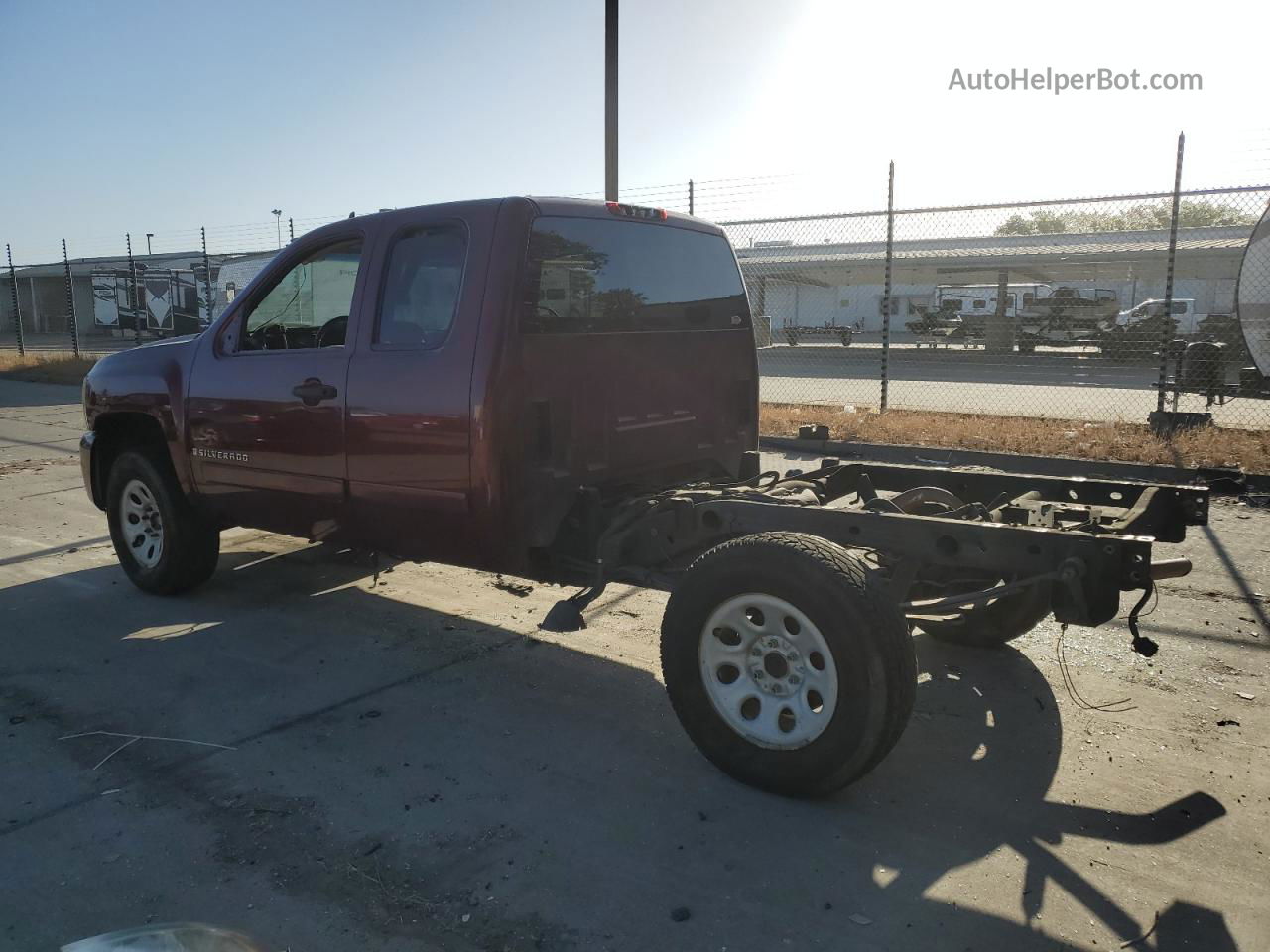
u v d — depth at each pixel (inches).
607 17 381.7
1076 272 1105.4
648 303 184.2
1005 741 153.1
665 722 162.6
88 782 141.9
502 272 157.0
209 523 224.8
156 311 1107.9
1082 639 197.9
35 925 108.6
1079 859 120.3
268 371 192.1
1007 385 738.2
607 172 394.0
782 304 1544.0
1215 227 914.7
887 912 109.7
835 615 125.2
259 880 117.2
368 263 176.9
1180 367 425.7
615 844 124.5
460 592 237.1
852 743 126.0
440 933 106.9
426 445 164.2
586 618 217.5
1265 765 144.0
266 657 192.5
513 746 153.5
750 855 121.7
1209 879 115.7
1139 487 165.9
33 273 1884.8
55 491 366.0
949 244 1067.3
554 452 165.2
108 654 194.2
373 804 135.1
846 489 199.3
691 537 158.9
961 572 178.9
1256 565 241.3
